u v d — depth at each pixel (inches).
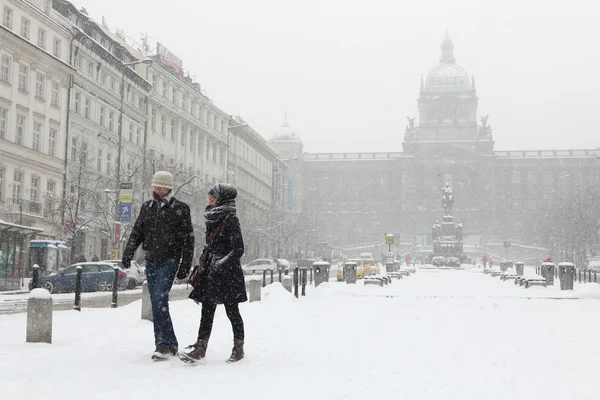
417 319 651.5
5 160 1908.2
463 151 6889.8
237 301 375.2
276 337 480.7
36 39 2064.5
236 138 3885.3
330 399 280.5
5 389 287.0
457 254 3607.3
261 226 3585.1
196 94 3265.3
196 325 548.1
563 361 392.5
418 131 7278.5
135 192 2288.4
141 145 2743.6
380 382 320.8
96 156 2401.6
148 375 324.2
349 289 1104.8
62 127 2197.3
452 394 296.8
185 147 3159.5
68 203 1968.5
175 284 1678.2
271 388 300.5
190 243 375.9
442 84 7190.0
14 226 1387.8
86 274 1347.2
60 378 312.2
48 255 1636.3
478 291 1229.1
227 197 386.3
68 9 2329.0
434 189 6973.4
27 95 2010.3
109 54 2447.1
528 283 1358.3
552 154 7007.9
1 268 1397.6
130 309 730.8
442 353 418.9
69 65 2194.9
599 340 490.6
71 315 649.0
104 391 286.7
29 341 434.9
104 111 2470.5
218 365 360.5
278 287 920.9
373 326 576.1
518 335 520.4
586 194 4606.3
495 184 6939.0
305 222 4584.2
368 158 7303.2
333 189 7283.5
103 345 425.1
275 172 4857.3
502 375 345.4
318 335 499.5
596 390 309.3
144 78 2773.1
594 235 3882.9
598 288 1046.4
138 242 380.2
